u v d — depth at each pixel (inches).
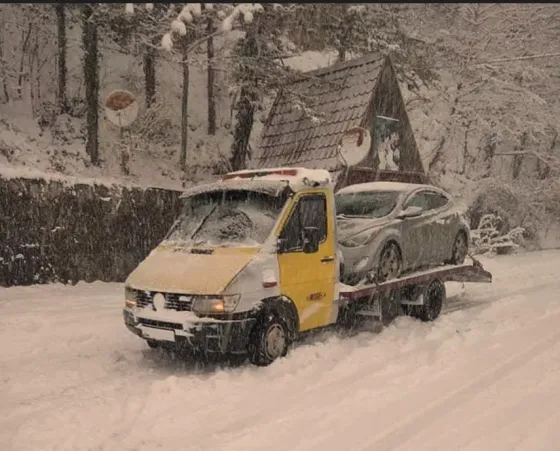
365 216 339.6
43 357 273.6
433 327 321.4
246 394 216.8
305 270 268.7
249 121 693.9
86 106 734.5
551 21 971.9
